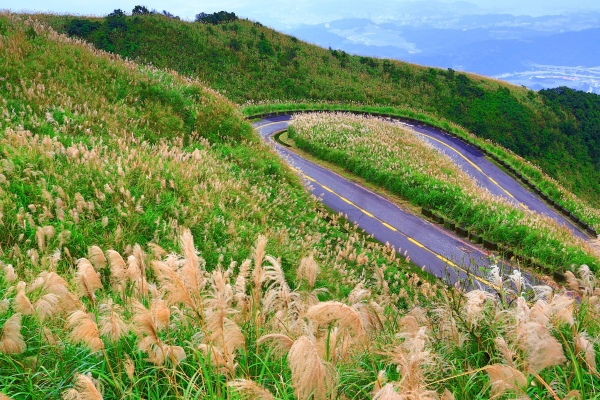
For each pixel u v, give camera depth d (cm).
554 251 1833
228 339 355
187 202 1179
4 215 826
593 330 479
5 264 669
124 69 2000
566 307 367
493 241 2084
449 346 448
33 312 379
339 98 6644
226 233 1116
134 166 1188
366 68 8156
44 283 442
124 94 1861
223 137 2086
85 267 410
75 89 1667
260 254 425
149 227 985
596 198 7319
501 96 8288
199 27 7400
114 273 460
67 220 870
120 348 411
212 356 376
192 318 459
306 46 8281
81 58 1892
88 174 1062
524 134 7594
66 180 989
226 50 6994
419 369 308
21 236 765
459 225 2234
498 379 317
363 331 316
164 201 1119
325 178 2822
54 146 1168
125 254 809
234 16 8381
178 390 388
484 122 7462
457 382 397
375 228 2139
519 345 350
